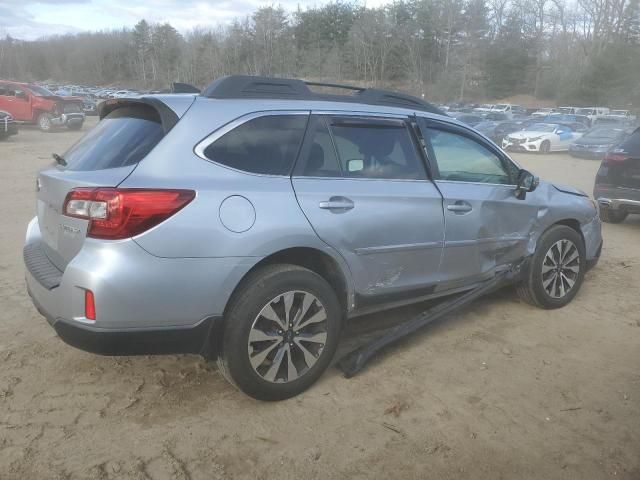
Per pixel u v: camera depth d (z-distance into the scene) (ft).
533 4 240.32
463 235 13.74
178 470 9.27
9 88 78.89
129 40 404.77
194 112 10.70
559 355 13.61
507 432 10.49
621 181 27.50
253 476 9.20
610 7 216.54
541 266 15.81
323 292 11.30
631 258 22.82
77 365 12.52
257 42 291.58
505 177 15.28
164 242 9.67
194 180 10.14
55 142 66.33
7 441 9.82
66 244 10.31
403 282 12.85
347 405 11.23
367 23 263.90
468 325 15.28
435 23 250.37
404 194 12.55
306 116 11.75
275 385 11.04
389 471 9.39
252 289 10.50
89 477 9.03
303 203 11.03
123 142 10.78
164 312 9.84
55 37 470.39
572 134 81.56
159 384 11.84
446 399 11.53
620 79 187.32
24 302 15.99
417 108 13.84
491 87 240.94
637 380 12.49
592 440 10.32
